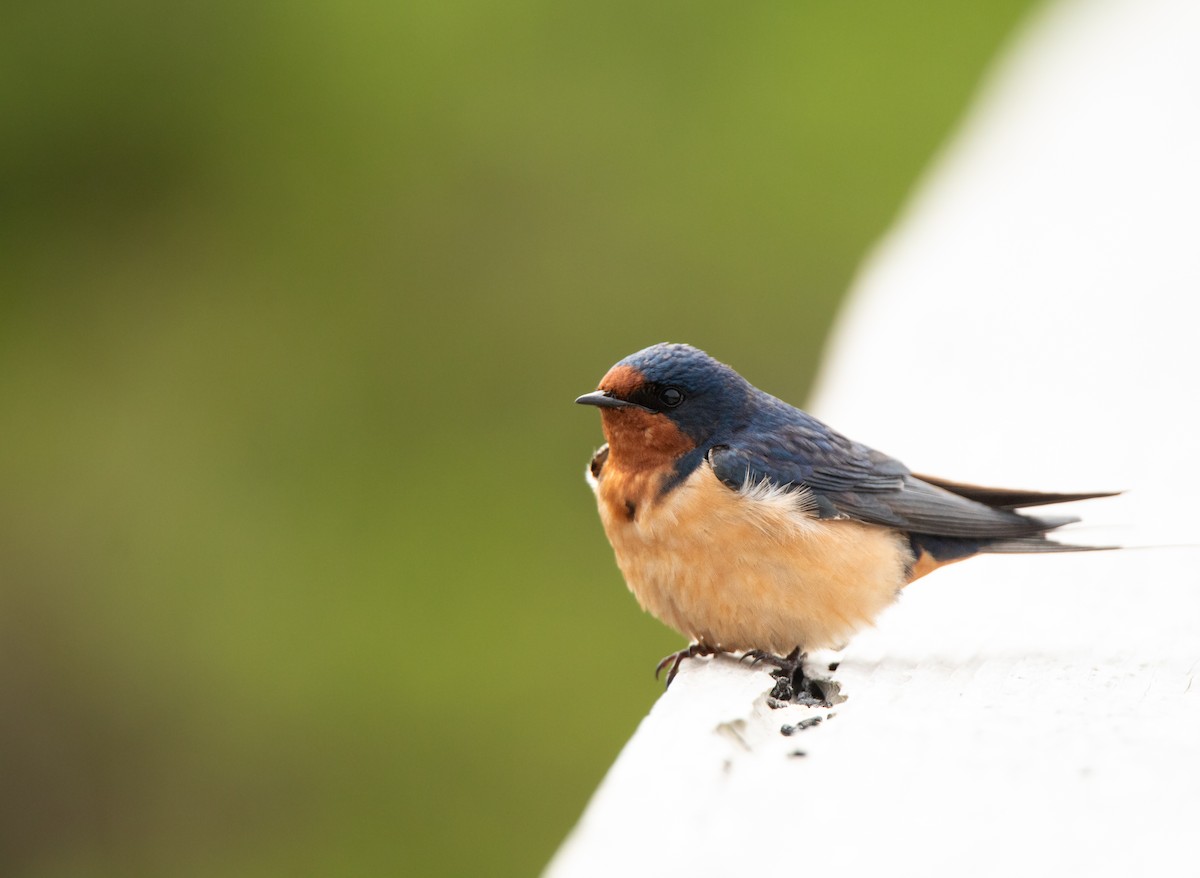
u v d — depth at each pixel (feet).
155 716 56.08
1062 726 14.78
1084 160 37.68
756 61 65.21
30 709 58.03
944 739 14.51
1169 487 23.67
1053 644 18.11
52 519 60.85
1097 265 32.96
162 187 66.85
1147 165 36.42
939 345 30.48
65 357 65.00
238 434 62.08
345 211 65.16
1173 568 21.45
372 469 60.34
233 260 65.57
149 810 54.80
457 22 65.57
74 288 66.08
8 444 62.95
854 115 64.18
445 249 63.98
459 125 64.95
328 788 52.21
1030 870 11.73
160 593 58.03
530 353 62.34
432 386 62.23
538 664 51.88
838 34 64.80
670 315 62.23
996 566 23.17
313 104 66.08
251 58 66.49
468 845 50.24
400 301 63.67
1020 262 34.19
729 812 12.86
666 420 23.61
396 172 65.10
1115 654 17.51
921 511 23.97
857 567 23.17
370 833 51.16
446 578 55.21
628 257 62.95
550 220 63.67
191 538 59.47
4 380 64.49
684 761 13.82
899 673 17.71
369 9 66.13
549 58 65.16
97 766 56.59
